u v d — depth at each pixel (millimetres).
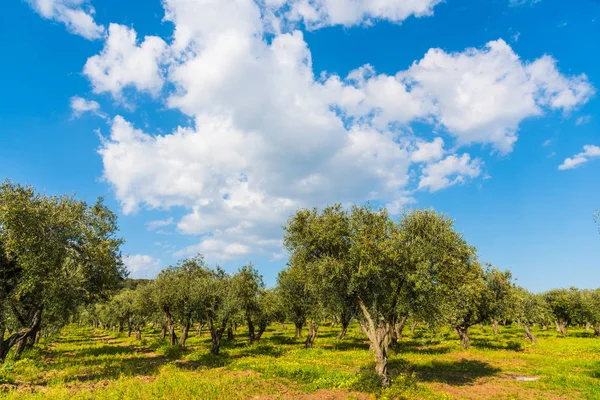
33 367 23938
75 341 53969
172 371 23844
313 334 39469
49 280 20078
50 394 16797
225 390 18422
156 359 31703
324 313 23578
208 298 35062
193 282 38000
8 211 19547
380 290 21266
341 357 30922
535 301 52844
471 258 27562
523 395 19141
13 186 21703
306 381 21359
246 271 41219
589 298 60719
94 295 25438
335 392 18938
